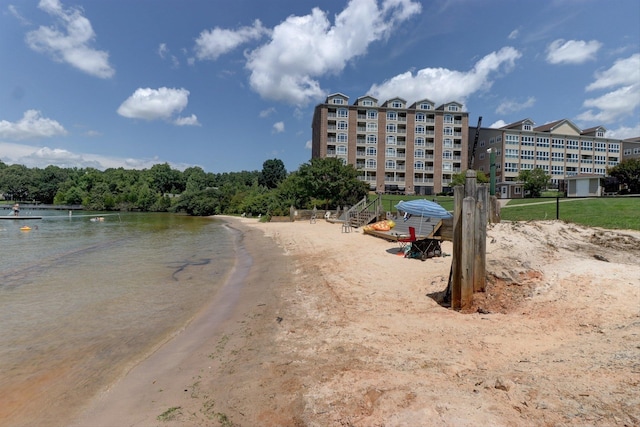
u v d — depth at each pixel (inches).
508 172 2878.9
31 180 4229.8
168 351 238.2
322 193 1659.7
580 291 270.8
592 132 3206.2
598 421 114.2
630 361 155.5
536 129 3289.9
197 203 2896.2
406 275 407.8
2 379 201.9
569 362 165.9
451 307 292.5
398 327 248.8
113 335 269.3
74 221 1839.3
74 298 375.9
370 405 143.7
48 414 167.2
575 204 871.7
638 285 269.9
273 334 254.4
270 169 4763.8
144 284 442.3
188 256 678.5
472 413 127.3
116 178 3978.8
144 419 157.0
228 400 166.6
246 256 669.9
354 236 825.5
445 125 2974.9
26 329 282.0
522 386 143.6
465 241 280.8
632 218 593.0
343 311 295.6
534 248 370.6
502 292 293.0
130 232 1237.7
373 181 2898.6
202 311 331.3
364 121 2901.1
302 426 138.5
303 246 724.0
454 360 186.9
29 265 576.1
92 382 196.4
